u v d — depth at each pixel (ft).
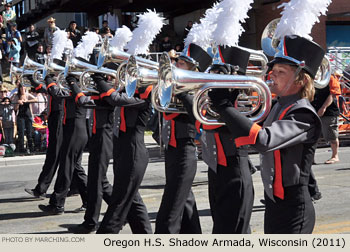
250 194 12.33
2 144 48.03
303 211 9.51
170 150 14.56
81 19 87.30
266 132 9.07
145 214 16.90
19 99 47.96
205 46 13.80
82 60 20.48
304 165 9.56
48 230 20.48
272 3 69.00
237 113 9.27
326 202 24.03
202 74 9.84
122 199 16.11
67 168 23.08
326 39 75.56
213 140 12.39
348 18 75.46
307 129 9.37
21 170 40.88
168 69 10.23
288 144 9.22
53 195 23.30
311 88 9.78
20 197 28.48
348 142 51.52
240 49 11.07
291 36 9.75
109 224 16.07
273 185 9.71
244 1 11.12
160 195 27.20
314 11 9.91
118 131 16.39
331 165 36.40
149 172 36.22
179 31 78.18
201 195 26.63
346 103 51.13
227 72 10.78
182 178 14.34
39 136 48.67
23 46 69.10
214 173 12.48
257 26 69.77
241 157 12.23
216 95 9.57
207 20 13.88
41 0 78.54
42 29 75.31
